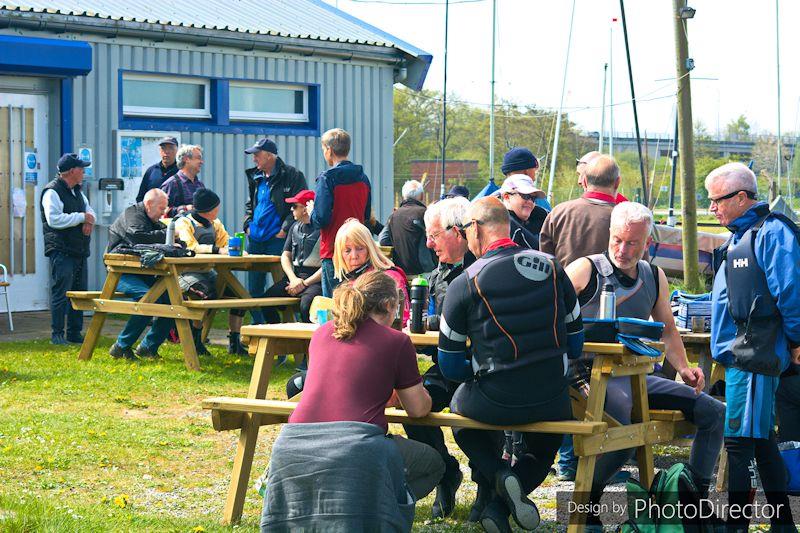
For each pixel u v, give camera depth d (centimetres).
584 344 758
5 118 1930
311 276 1455
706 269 3070
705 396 830
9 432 1065
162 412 1205
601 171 995
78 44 1925
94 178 2020
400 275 968
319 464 668
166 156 1822
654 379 845
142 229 1502
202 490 917
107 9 2047
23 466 952
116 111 2047
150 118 2114
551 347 723
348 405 700
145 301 1455
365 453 669
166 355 1536
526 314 718
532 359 718
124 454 1013
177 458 1016
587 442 730
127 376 1373
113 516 801
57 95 1983
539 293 720
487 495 823
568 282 734
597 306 820
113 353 1490
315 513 663
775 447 780
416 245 1489
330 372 712
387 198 2470
